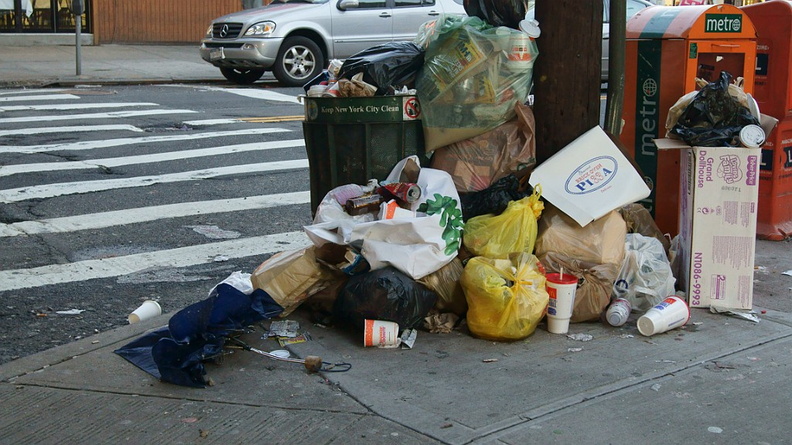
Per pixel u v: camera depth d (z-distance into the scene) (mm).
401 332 4695
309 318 5023
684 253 5336
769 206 6895
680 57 5906
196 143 10773
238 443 3607
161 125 11953
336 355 4504
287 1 17406
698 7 6117
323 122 5422
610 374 4254
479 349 4586
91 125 11773
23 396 4059
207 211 7766
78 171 9125
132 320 5055
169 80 17250
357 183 5434
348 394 4047
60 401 4000
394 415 3832
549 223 5094
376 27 16828
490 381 4176
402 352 4547
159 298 5637
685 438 3635
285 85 16609
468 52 5262
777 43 6621
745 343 4668
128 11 22984
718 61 6375
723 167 5039
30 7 21922
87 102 13898
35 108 13102
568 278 4840
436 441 3604
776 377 4238
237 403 3967
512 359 4445
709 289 5168
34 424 3787
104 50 21781
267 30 16078
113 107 13430
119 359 4461
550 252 5000
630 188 5070
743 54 6148
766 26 6664
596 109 5449
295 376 4250
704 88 5301
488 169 5352
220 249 6699
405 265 4629
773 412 3877
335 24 16531
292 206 8000
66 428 3750
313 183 5676
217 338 4262
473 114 5316
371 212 5012
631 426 3734
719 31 5949
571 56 5324
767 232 6879
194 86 16703
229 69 17125
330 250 4906
